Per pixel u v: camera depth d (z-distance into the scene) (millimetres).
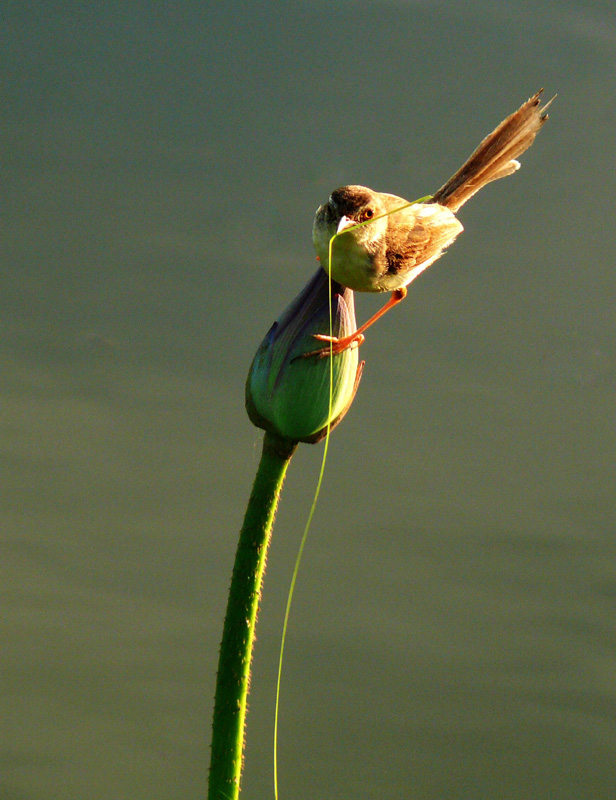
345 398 5617
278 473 5605
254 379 5609
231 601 5598
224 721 5586
